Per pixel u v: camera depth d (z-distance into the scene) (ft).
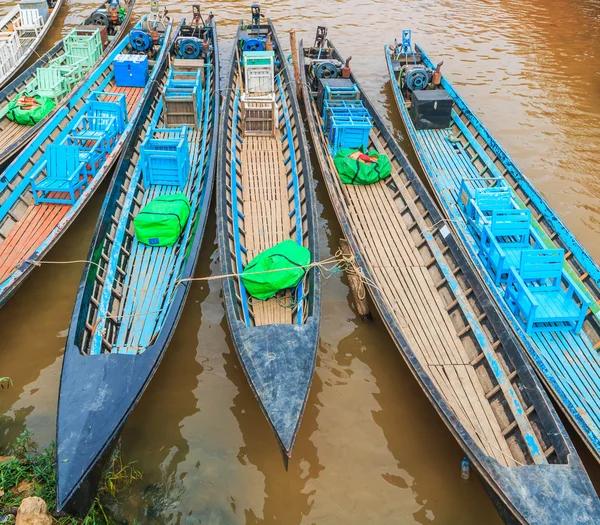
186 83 54.75
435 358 33.42
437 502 28.68
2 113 54.85
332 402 33.53
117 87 63.21
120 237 39.34
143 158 44.34
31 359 35.14
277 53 70.59
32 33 77.82
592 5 105.81
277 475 29.63
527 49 84.58
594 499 24.16
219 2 99.09
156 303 36.09
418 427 32.24
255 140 52.90
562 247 41.63
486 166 50.44
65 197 44.91
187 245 38.96
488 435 29.19
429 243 41.32
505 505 24.44
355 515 28.02
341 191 47.93
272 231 42.04
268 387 27.96
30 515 23.98
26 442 29.94
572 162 56.90
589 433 28.14
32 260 37.37
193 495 28.43
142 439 30.96
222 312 39.58
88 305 33.35
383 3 102.83
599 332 34.63
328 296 40.88
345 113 53.31
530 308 34.14
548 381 30.99
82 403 27.43
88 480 25.17
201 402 33.22
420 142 55.47
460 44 85.61
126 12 83.76
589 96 70.74
